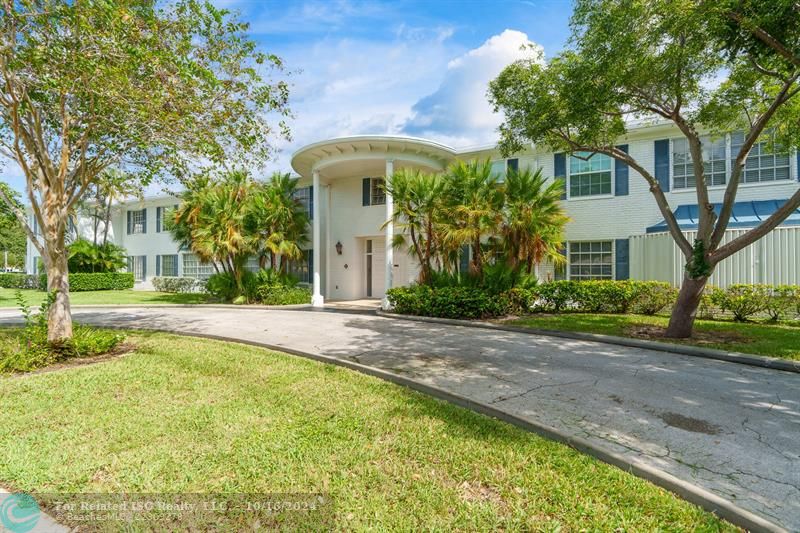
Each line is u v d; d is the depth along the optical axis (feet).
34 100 21.33
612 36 21.36
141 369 19.27
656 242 36.52
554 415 13.46
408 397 15.20
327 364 20.27
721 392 15.85
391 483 9.42
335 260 59.21
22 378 17.76
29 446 11.29
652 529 7.77
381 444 11.32
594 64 22.65
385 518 8.16
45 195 22.39
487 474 9.72
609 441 11.50
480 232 35.37
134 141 22.67
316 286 50.96
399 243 42.27
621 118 29.17
